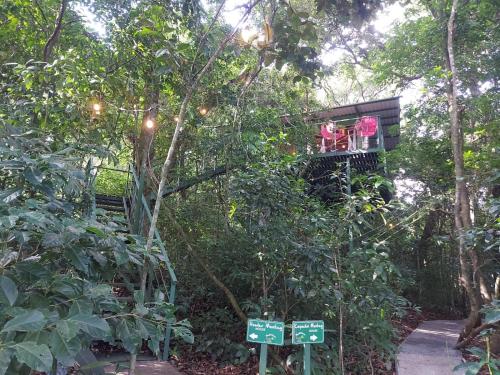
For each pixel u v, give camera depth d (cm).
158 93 590
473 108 732
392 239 841
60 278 188
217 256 536
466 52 766
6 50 511
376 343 440
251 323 325
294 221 436
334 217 451
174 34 430
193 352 479
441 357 535
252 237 456
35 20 541
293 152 686
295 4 601
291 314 456
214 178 670
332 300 410
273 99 792
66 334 154
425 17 861
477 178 614
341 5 370
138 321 210
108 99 529
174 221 576
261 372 320
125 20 534
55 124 442
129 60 529
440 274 1052
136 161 664
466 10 698
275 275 445
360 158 786
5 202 192
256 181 423
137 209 544
